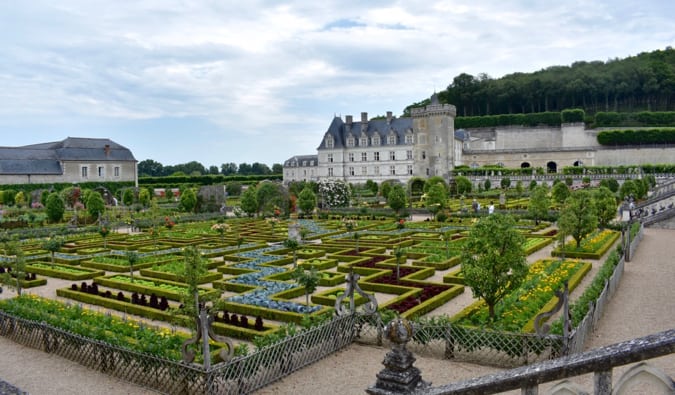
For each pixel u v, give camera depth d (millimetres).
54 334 17875
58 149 110688
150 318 22281
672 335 4066
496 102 178125
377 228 53156
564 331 14641
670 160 123625
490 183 111812
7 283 24375
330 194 81938
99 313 20531
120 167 117062
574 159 128875
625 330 18562
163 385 14531
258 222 63406
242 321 19641
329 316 18203
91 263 34719
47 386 15156
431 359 16594
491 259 18109
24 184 102000
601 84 166250
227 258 36156
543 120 156875
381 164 129125
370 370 15797
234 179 152750
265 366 14859
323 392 14211
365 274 30297
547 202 51531
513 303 20672
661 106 167750
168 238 47938
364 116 133000
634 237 35250
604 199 45281
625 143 129375
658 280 26734
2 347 18984
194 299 16969
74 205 80188
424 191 87500
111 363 15891
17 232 52625
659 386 4133
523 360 15344
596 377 4371
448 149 121000
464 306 23094
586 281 27250
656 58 186000
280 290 25672
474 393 5188
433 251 36375
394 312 19219
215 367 13422
